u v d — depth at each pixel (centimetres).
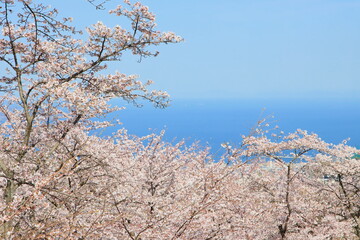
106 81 1231
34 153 1158
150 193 1512
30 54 1189
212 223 1187
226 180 1302
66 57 1229
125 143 1446
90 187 1261
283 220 1700
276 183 1780
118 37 1202
